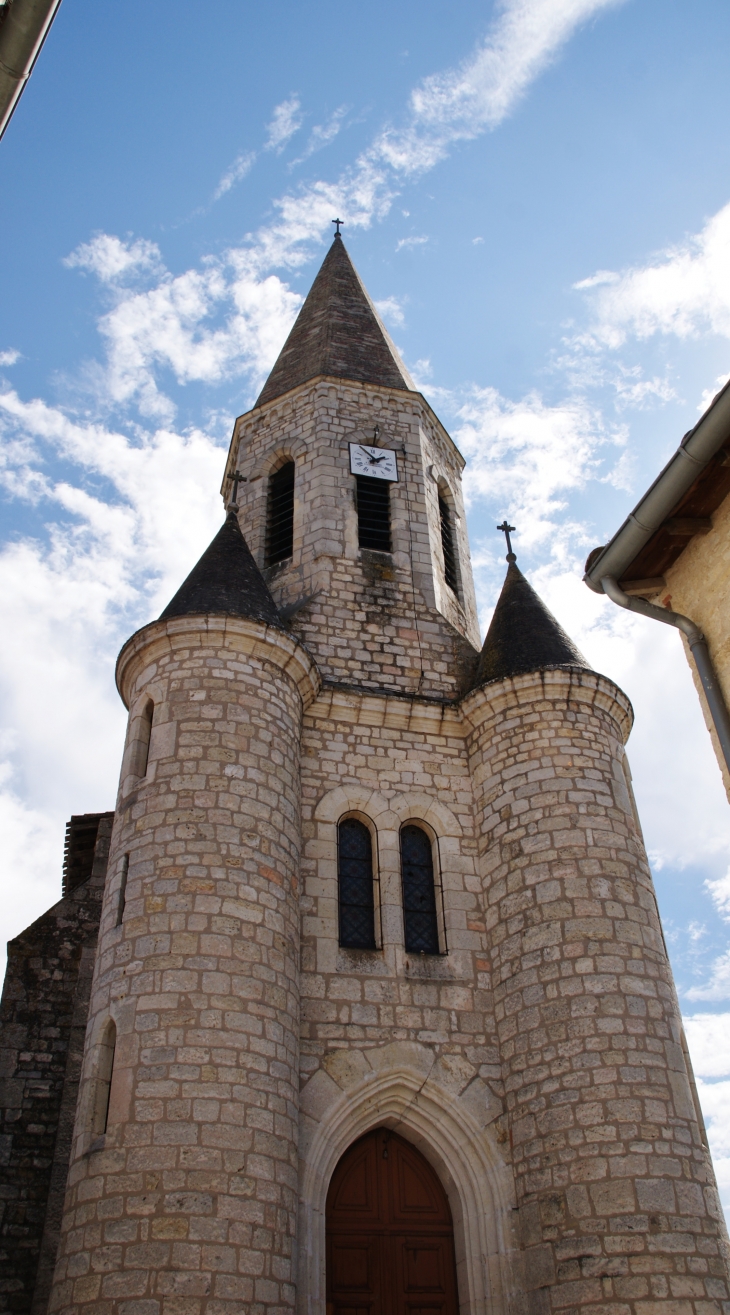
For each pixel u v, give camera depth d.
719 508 9.62
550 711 15.13
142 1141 10.45
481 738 15.65
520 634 16.45
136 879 12.23
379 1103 12.73
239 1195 10.42
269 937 12.18
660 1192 11.47
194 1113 10.66
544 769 14.61
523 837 14.25
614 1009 12.62
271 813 13.06
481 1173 12.56
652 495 9.28
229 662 13.92
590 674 15.36
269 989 11.83
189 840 12.36
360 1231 12.48
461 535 20.98
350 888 14.48
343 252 25.25
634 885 13.79
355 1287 12.12
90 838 18.27
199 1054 11.00
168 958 11.53
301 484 19.19
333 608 17.23
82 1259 10.02
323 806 14.62
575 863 13.73
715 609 9.59
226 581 15.11
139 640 14.25
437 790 15.41
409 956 13.82
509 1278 11.84
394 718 15.80
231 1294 9.87
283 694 14.26
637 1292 10.87
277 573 18.22
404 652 17.12
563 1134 12.06
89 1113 10.97
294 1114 11.64
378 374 21.12
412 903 14.63
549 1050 12.65
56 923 15.80
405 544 18.72
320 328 22.28
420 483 19.70
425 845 15.23
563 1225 11.59
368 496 19.28
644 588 10.20
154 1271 9.78
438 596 18.39
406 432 20.30
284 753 13.78
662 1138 11.85
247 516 19.48
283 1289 10.38
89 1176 10.45
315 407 20.02
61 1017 14.99
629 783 15.58
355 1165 12.90
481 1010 13.62
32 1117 14.12
